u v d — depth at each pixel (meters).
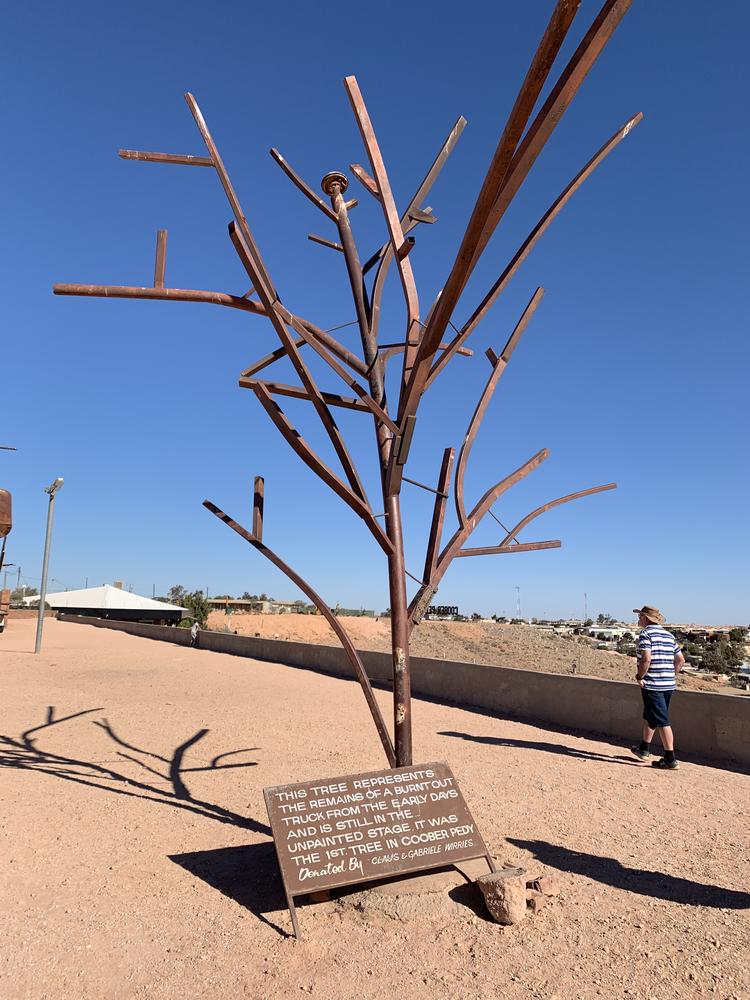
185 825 5.33
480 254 3.51
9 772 6.83
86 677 15.56
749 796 6.03
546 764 7.23
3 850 4.74
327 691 13.29
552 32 2.50
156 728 9.41
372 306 5.15
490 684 10.91
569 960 3.29
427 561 4.90
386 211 5.11
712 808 5.69
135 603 57.66
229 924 3.71
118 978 3.17
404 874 4.10
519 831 5.12
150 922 3.72
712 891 4.04
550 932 3.57
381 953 3.38
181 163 4.25
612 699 8.85
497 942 3.47
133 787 6.40
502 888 3.68
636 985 3.06
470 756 7.61
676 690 7.96
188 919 3.76
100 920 3.74
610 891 4.06
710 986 3.04
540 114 2.90
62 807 5.73
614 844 4.85
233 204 3.97
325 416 4.51
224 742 8.48
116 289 4.28
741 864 4.45
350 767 7.18
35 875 4.34
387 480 4.75
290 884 3.67
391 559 4.65
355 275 5.09
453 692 11.74
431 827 4.12
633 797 6.01
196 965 3.28
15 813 5.54
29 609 58.53
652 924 3.63
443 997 3.00
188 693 13.00
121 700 12.00
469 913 3.80
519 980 3.11
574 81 2.74
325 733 9.05
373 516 4.51
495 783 6.47
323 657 17.09
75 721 9.85
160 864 4.54
